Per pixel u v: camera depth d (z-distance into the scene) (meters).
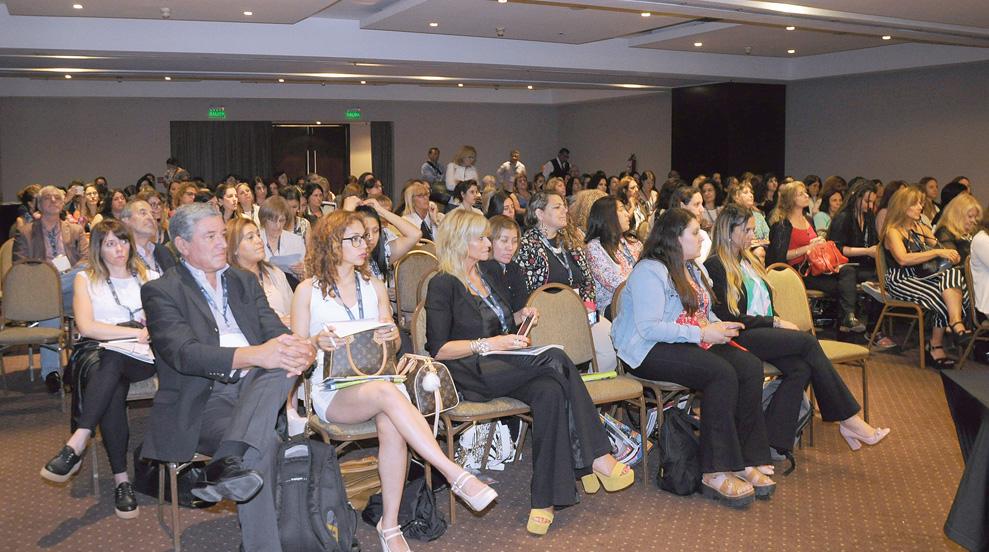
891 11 7.89
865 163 12.30
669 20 8.94
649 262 3.88
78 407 3.62
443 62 9.80
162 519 3.40
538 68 10.54
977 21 8.39
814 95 12.84
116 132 14.61
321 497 2.89
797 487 3.87
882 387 5.55
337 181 16.14
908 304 6.09
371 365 3.19
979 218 6.19
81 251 6.14
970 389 2.45
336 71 11.37
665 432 3.81
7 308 5.32
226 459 2.76
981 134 10.93
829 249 6.91
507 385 3.47
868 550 3.21
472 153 12.50
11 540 3.31
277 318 3.32
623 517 3.54
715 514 3.57
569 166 16.23
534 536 3.35
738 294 4.21
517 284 4.34
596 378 3.87
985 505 2.32
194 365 2.89
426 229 6.89
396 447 3.08
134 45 8.34
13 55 8.49
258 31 8.81
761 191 10.62
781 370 4.09
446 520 3.50
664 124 15.18
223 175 15.20
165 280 3.08
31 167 14.25
